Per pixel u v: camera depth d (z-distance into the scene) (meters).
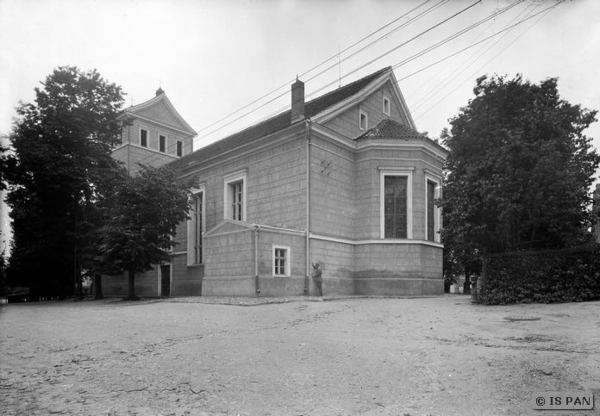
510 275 15.32
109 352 8.13
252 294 19.52
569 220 16.56
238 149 25.83
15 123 27.73
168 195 24.72
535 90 17.64
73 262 31.89
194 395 5.61
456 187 17.34
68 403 5.34
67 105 28.92
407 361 7.12
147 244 23.97
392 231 23.98
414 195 23.95
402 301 18.22
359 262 24.05
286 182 23.28
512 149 15.34
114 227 24.08
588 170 17.50
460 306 15.23
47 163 27.11
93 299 29.22
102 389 5.88
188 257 30.20
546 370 6.21
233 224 20.95
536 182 15.38
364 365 6.92
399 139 23.95
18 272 32.03
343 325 11.11
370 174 24.14
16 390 5.85
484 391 5.58
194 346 8.49
